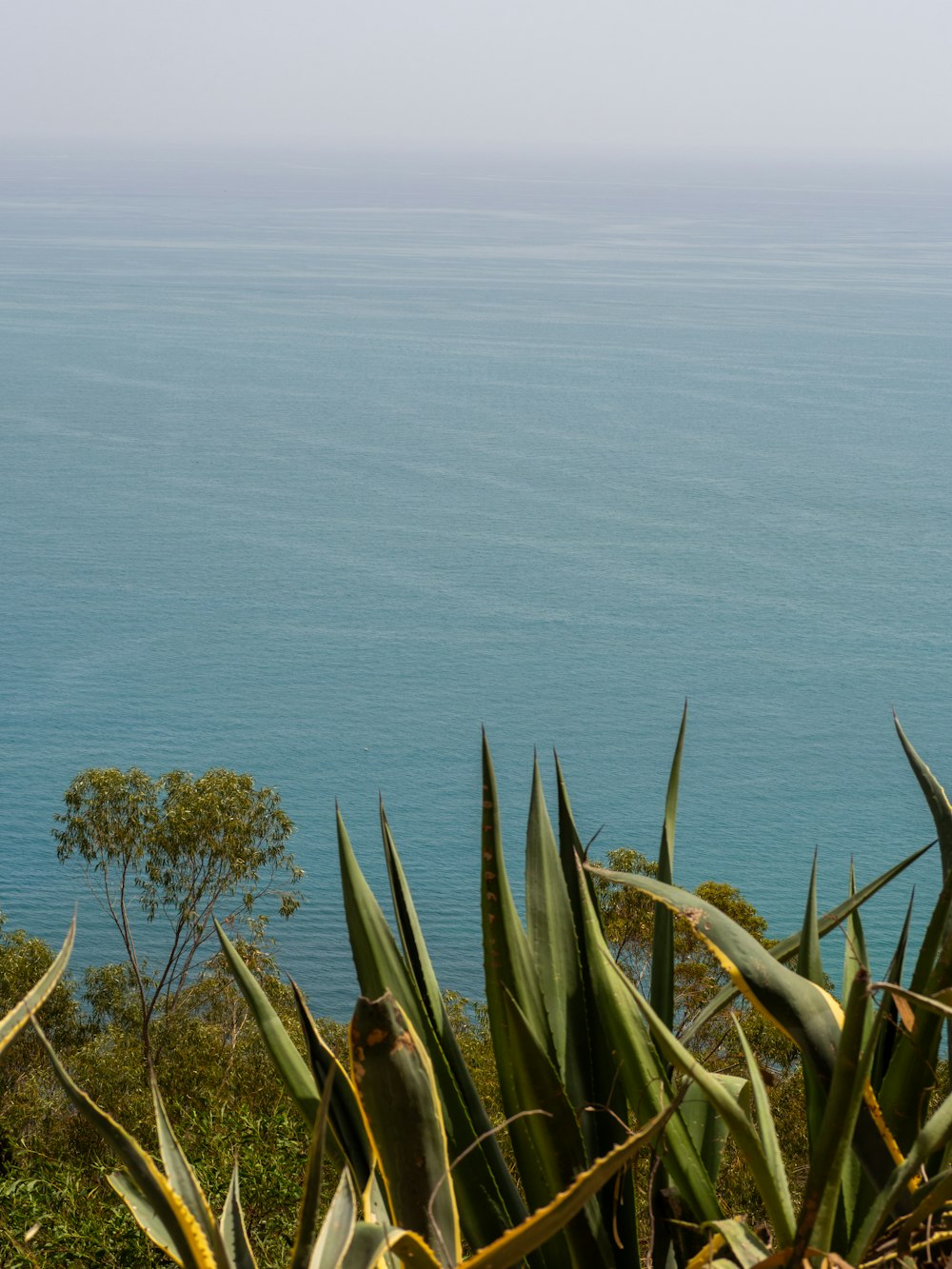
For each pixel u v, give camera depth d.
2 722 93.62
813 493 173.75
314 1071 1.78
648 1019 1.34
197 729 94.56
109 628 117.75
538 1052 1.65
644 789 84.31
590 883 1.93
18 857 66.50
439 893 63.78
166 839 22.41
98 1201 6.41
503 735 95.19
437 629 120.69
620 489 176.25
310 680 106.25
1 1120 10.27
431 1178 1.43
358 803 80.69
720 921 1.43
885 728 95.81
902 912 60.34
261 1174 5.99
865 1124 1.45
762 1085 1.60
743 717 98.31
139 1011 23.00
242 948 22.03
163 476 180.38
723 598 130.25
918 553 146.12
